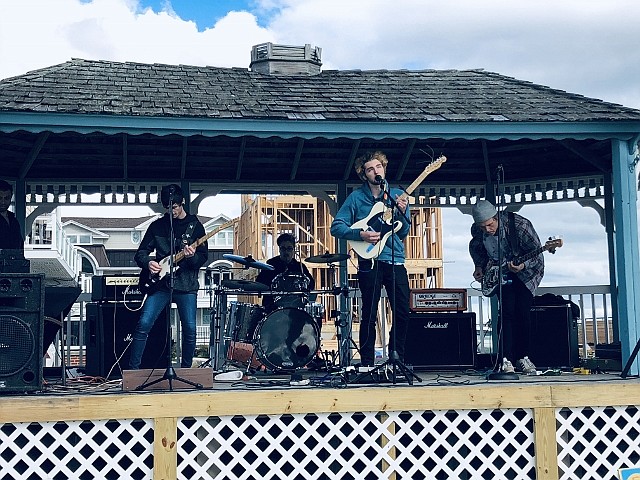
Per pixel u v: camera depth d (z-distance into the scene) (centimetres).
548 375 700
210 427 562
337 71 828
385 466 583
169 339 600
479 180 954
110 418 546
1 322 555
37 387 559
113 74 734
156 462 550
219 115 632
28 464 544
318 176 931
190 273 684
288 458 569
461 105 700
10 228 695
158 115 623
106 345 731
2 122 603
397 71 833
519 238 732
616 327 862
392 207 623
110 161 877
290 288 748
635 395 599
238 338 762
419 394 578
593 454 598
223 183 914
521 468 611
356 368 641
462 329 780
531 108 694
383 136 660
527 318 737
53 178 885
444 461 585
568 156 895
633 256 670
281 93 712
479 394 583
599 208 898
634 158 680
